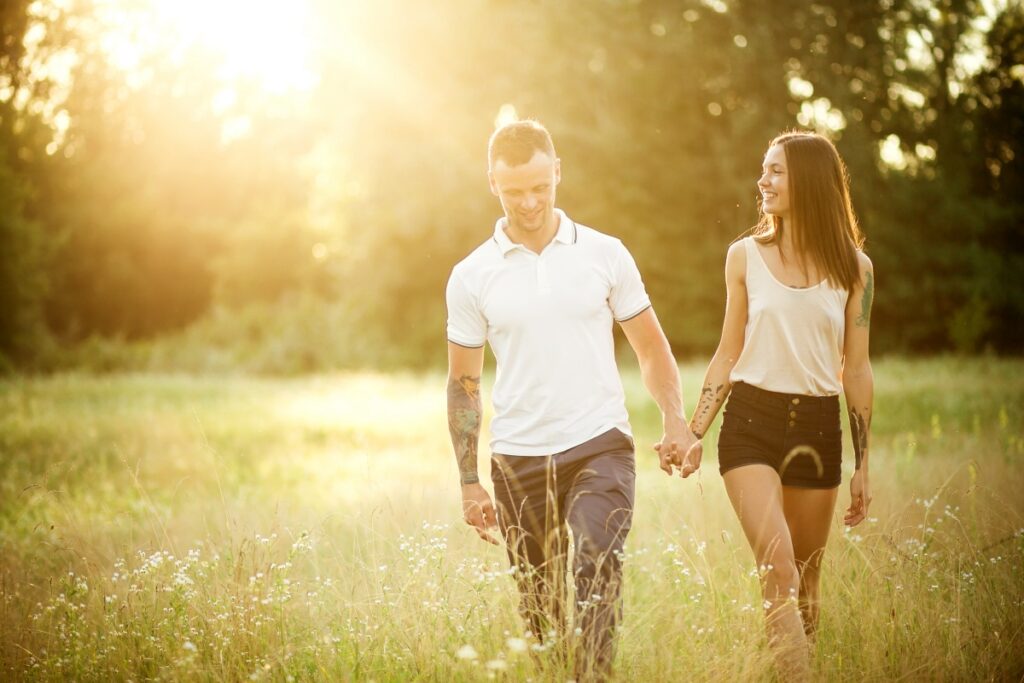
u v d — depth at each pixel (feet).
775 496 17.54
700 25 122.62
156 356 131.23
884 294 119.03
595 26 121.29
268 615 18.37
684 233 126.82
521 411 17.35
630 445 17.44
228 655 17.26
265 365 130.52
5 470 42.91
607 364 17.44
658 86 123.24
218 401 80.28
